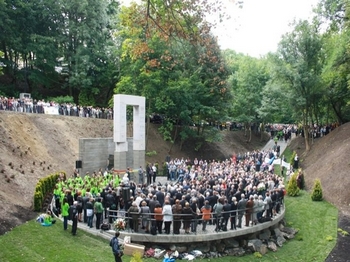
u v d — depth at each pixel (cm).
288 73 3759
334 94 3947
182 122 4747
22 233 1512
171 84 4147
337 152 3197
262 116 5200
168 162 3644
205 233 1725
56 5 4712
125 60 4259
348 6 3172
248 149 5428
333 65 3456
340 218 2294
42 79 4928
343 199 2542
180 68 4281
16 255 1318
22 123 3005
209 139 4609
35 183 2320
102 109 4731
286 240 2080
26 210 1808
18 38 4500
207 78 4431
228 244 1808
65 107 4022
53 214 1864
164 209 1662
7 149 2478
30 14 4628
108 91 5547
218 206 1755
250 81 5341
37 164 2658
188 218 1680
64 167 2989
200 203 1877
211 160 4703
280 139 5722
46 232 1585
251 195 1922
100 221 1738
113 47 4941
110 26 5362
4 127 2683
